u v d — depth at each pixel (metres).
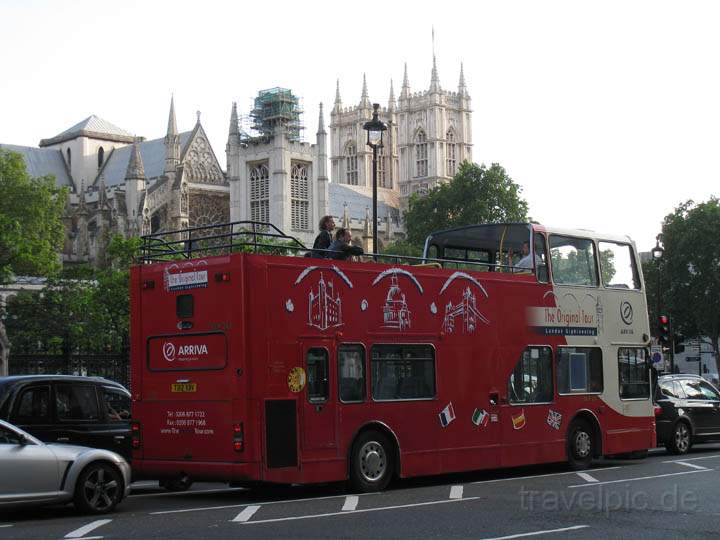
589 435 26.30
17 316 57.97
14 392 20.94
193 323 20.16
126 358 43.84
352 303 20.95
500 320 24.14
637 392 27.91
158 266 20.92
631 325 27.97
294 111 167.25
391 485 22.66
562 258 26.20
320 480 19.91
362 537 14.48
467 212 136.88
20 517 17.92
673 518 16.52
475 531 15.08
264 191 165.38
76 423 21.59
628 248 28.47
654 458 29.95
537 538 14.38
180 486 23.20
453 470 22.48
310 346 20.09
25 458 17.03
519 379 24.45
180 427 20.25
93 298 58.38
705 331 102.25
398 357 21.75
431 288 22.66
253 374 19.30
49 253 81.75
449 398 22.62
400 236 186.38
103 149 165.50
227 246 19.84
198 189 159.75
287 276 19.97
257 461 19.12
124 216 139.00
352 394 20.73
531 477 24.06
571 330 26.00
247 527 15.62
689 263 98.94
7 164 107.62
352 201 192.38
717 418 33.09
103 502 17.98
